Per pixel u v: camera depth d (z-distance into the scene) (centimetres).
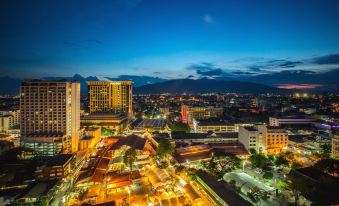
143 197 14588
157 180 16150
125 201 13975
